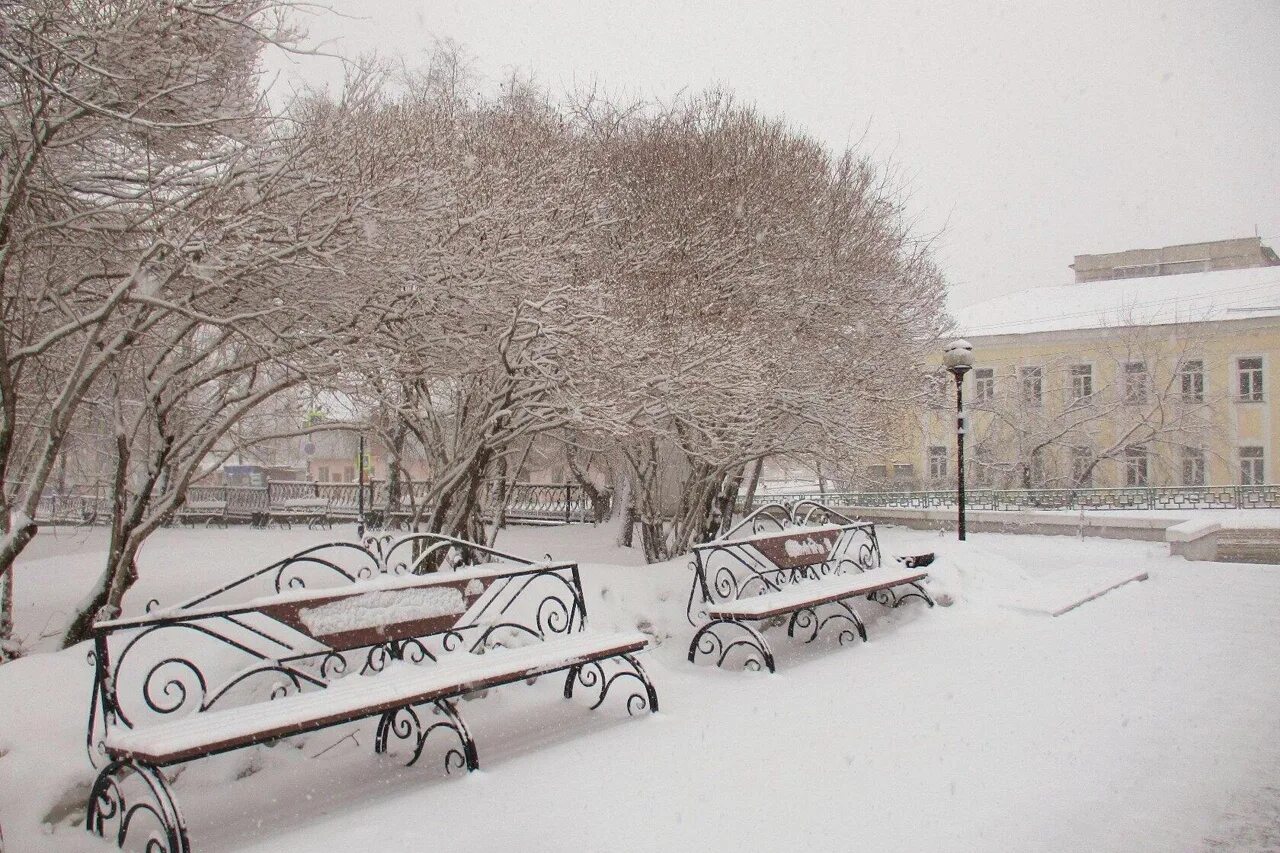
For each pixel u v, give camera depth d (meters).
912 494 27.33
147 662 4.79
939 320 16.94
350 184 6.28
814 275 12.20
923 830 3.65
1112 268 51.31
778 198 12.54
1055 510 25.75
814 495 28.02
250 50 6.68
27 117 5.73
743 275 11.36
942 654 7.12
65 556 12.20
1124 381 35.84
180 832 3.39
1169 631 7.86
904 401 14.55
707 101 13.76
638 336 8.77
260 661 5.13
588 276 10.25
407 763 4.82
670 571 8.23
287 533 18.42
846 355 12.70
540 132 12.37
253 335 6.52
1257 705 5.43
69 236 6.54
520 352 7.77
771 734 5.05
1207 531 14.52
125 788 4.19
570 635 5.88
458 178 8.42
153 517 6.59
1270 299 36.06
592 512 18.81
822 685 6.20
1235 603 9.39
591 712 5.70
